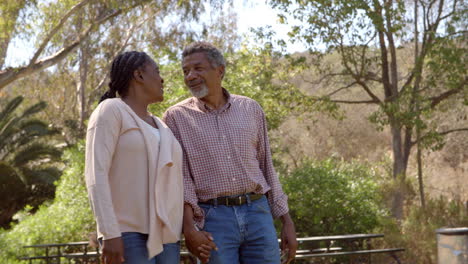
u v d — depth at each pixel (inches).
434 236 283.4
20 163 711.7
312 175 333.7
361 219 318.3
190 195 118.8
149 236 102.9
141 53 113.6
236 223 120.9
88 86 1008.2
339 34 416.2
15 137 726.5
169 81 372.2
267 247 122.5
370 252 250.5
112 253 97.7
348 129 703.7
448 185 563.2
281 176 352.8
